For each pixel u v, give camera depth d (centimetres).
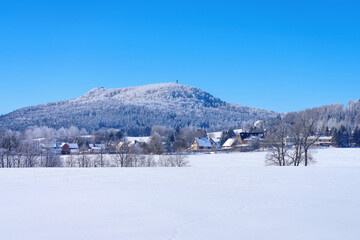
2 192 1814
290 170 2825
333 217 1259
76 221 1209
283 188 1889
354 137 13600
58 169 3162
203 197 1634
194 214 1304
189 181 2202
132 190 1855
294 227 1137
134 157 6738
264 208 1400
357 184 2020
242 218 1247
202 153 10300
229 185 2011
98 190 1861
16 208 1419
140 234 1062
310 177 2355
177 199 1588
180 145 13225
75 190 1869
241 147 12450
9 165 6919
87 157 7181
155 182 2166
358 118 18812
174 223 1181
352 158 7456
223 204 1475
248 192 1766
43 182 2200
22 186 2027
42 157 7644
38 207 1433
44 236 1048
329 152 8925
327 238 1033
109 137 15600
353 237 1041
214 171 2802
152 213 1320
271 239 1021
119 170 3005
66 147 11994
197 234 1062
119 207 1424
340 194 1695
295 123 5041
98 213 1323
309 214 1303
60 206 1450
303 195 1675
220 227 1136
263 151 9938
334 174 2517
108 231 1094
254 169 2947
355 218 1247
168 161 6569
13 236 1051
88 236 1046
